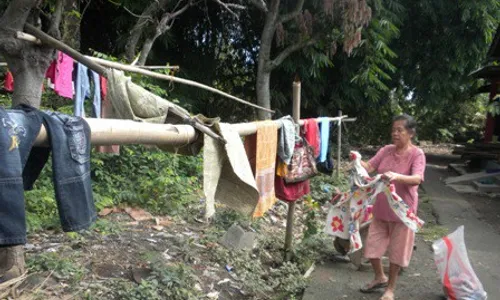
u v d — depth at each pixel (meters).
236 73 12.80
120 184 5.94
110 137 1.92
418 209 7.78
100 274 3.72
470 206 8.15
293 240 5.66
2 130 1.49
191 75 11.33
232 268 4.48
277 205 6.89
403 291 4.24
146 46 7.31
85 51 10.73
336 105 13.00
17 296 2.21
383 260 4.83
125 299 3.35
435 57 13.79
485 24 12.37
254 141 3.56
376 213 3.97
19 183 1.51
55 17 3.04
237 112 12.84
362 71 11.10
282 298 4.22
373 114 15.91
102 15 10.41
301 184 4.62
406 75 14.55
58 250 3.99
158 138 2.19
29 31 2.80
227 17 11.61
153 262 3.96
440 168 13.22
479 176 10.49
